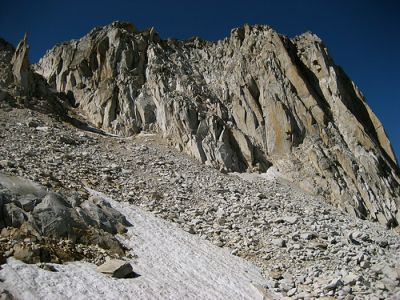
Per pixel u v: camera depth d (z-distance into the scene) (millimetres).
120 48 66000
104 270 19516
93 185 32688
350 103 59781
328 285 23984
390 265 27984
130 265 20469
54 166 33719
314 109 56188
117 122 56406
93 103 60469
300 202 41812
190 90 59344
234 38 71438
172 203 34219
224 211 34344
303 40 68875
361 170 49594
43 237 19859
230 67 65875
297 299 23172
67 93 64688
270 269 26703
